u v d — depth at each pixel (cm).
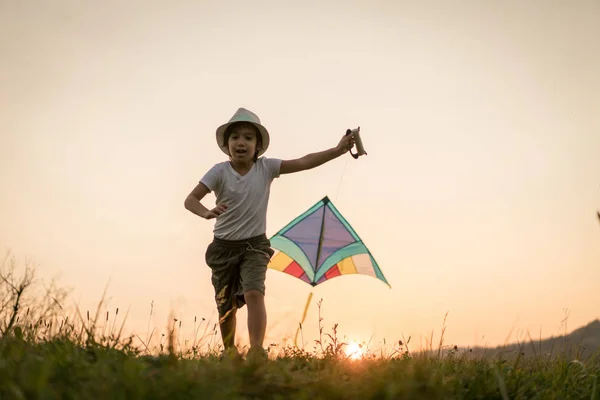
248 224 535
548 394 375
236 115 560
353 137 570
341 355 431
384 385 303
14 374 268
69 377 283
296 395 295
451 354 438
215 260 539
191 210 526
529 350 456
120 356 335
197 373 295
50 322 378
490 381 362
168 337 331
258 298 511
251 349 408
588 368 439
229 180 541
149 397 265
